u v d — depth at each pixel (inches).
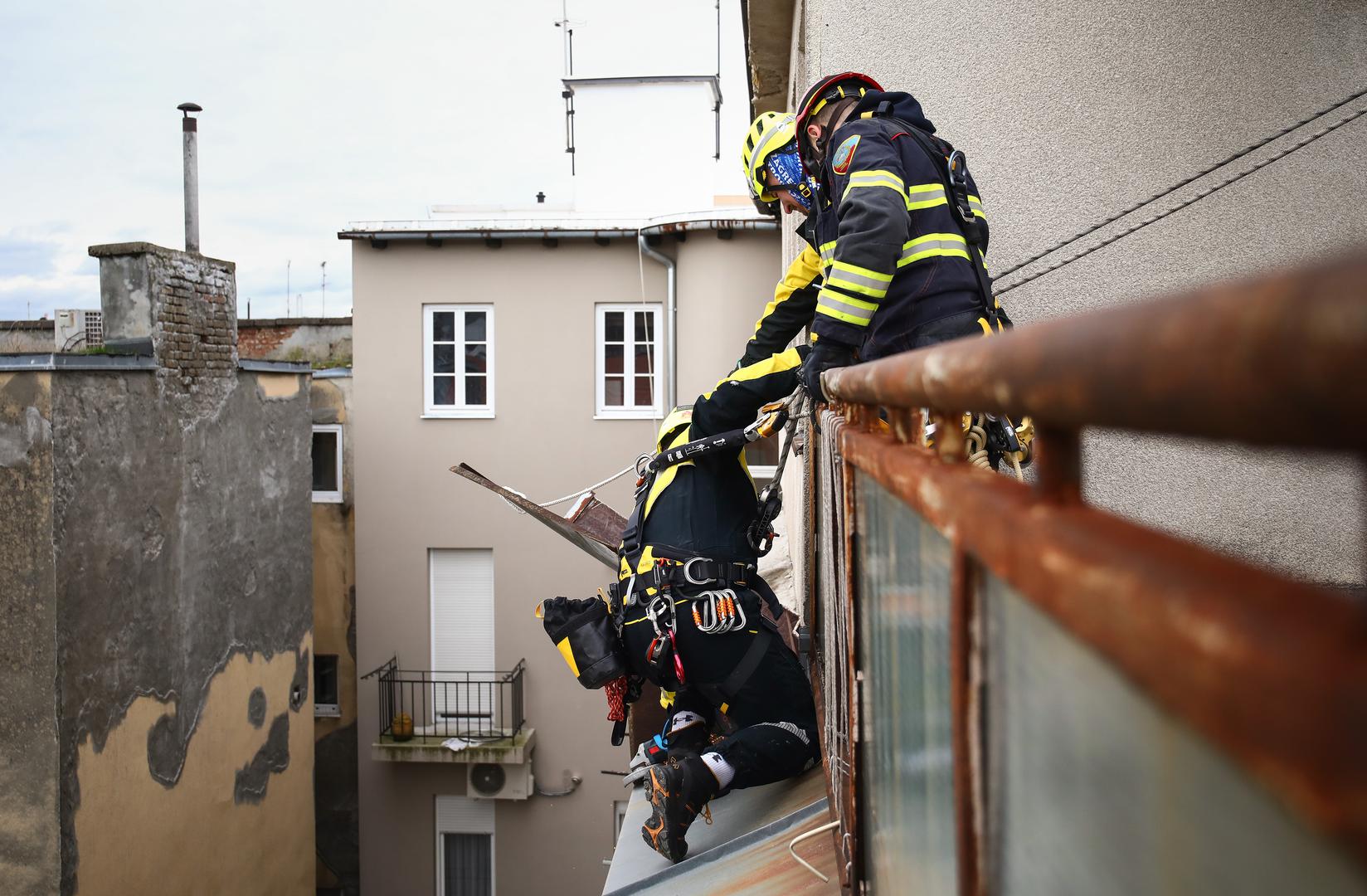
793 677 116.0
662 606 113.7
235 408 460.8
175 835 403.2
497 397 570.9
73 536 351.6
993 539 22.8
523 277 568.4
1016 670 24.0
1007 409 19.6
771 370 111.0
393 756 563.5
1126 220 128.5
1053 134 130.6
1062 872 20.9
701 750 124.3
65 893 340.8
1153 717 15.6
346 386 593.0
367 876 584.4
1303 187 124.8
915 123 93.3
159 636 398.0
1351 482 120.1
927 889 38.8
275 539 494.9
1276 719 9.9
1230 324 9.5
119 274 404.8
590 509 195.0
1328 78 124.5
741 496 117.6
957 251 88.4
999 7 132.1
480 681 576.1
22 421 344.2
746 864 103.0
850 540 65.0
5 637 343.0
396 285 572.1
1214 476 123.2
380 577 577.0
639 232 545.3
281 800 491.8
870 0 136.0
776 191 109.8
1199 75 127.3
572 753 575.8
